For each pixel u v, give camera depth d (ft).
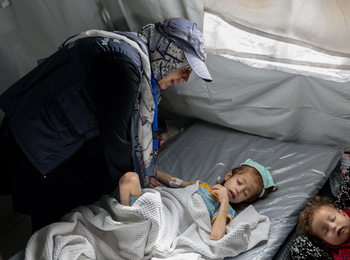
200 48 4.19
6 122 4.06
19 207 4.37
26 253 3.88
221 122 7.45
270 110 6.72
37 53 6.04
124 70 3.46
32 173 4.08
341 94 5.91
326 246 4.52
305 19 4.91
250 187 5.44
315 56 5.24
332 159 6.08
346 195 5.25
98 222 4.36
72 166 4.33
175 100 7.61
